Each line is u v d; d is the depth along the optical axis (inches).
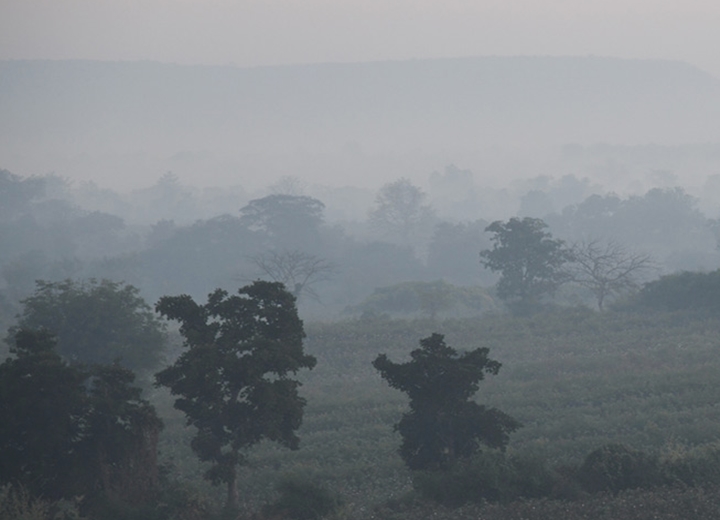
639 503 2405.3
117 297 4542.3
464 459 2792.8
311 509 2628.0
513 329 6220.5
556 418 3695.9
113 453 2689.5
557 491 2610.7
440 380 2785.4
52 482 2623.0
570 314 6530.5
